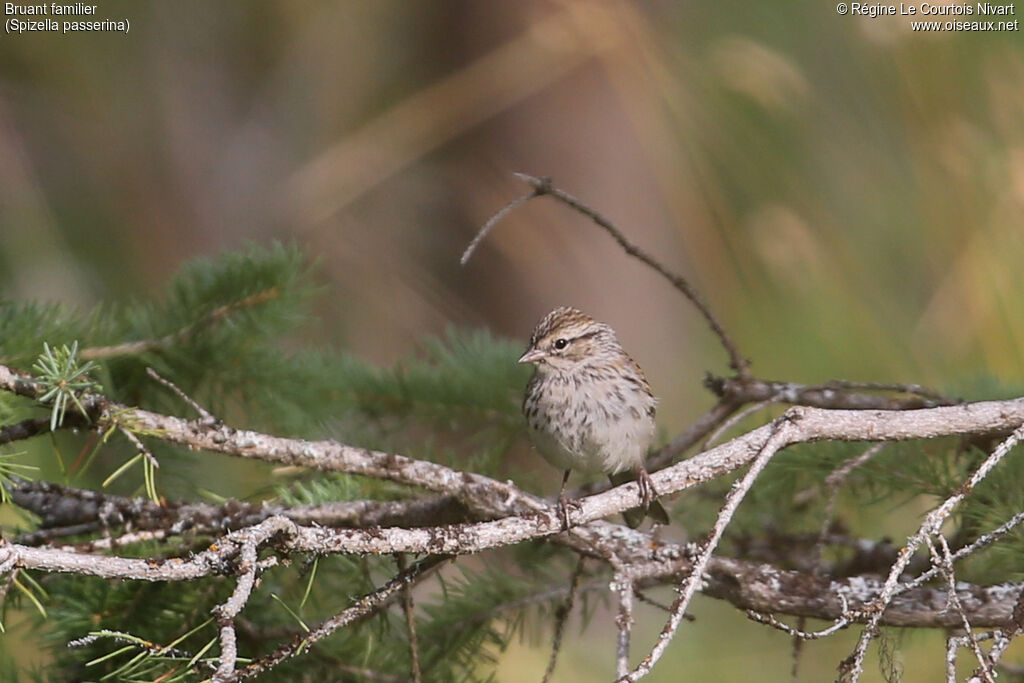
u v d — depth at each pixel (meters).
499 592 8.83
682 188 12.68
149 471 6.54
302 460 6.89
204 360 9.42
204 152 18.14
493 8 18.41
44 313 8.59
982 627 7.23
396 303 17.14
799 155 12.47
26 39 15.26
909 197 11.73
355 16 18.33
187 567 5.79
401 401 10.60
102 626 7.41
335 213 17.34
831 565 8.95
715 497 9.51
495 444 10.55
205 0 18.16
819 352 11.32
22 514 7.75
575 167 18.86
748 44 12.55
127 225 16.47
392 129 17.62
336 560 8.27
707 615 11.02
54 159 15.82
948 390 9.62
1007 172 11.05
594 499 6.56
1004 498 7.69
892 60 11.84
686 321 18.05
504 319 18.55
